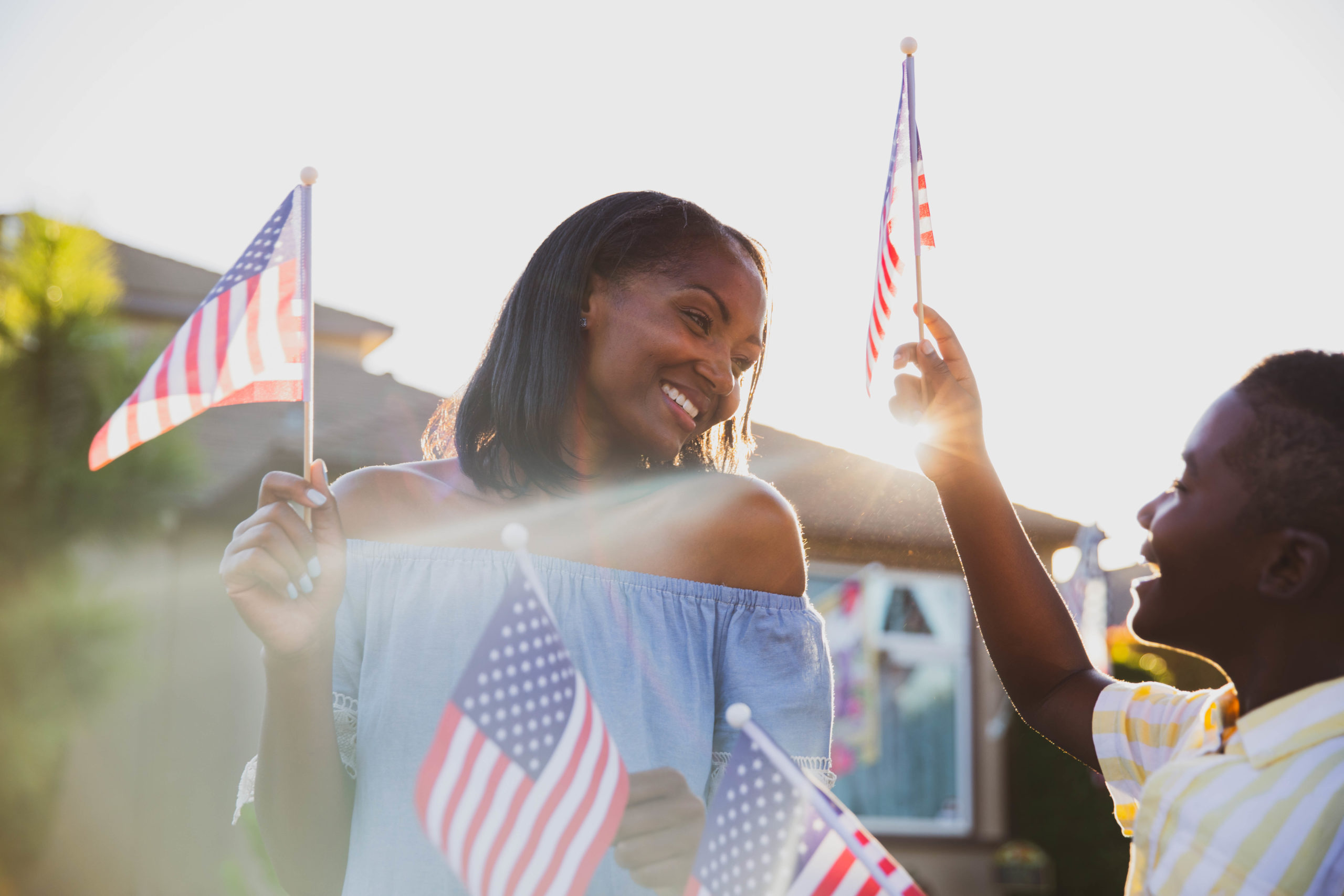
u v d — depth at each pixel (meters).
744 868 1.46
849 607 10.80
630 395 1.93
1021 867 10.59
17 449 7.36
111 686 7.78
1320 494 1.48
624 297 1.94
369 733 1.80
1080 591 9.10
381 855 1.72
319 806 1.74
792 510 2.11
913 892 1.47
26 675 7.44
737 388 2.00
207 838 9.73
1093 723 1.91
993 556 2.06
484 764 1.43
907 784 11.04
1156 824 1.53
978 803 11.03
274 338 1.81
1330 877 1.41
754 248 2.11
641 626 1.87
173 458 7.99
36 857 8.45
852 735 10.87
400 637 1.84
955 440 2.07
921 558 9.45
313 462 1.72
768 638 1.94
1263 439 1.52
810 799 1.48
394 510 2.00
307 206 1.84
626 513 2.00
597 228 2.01
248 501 9.88
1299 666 1.53
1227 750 1.54
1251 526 1.53
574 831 1.43
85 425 7.66
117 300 8.73
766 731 1.86
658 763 1.80
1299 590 1.50
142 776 9.76
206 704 9.94
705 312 1.91
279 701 1.70
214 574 10.15
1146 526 1.67
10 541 7.47
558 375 1.97
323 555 1.68
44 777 8.05
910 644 11.04
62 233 7.91
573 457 2.01
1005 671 2.07
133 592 8.38
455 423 2.12
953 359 2.13
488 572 1.87
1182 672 10.41
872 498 9.40
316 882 1.79
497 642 1.48
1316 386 1.52
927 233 2.08
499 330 2.09
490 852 1.41
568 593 1.86
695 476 2.10
